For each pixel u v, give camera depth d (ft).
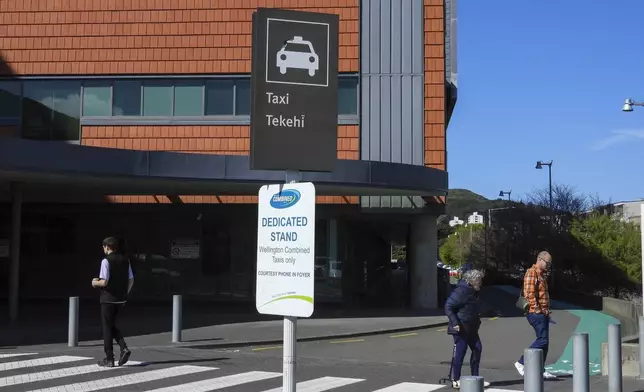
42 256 81.10
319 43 18.48
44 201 76.95
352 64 75.51
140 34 76.69
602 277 115.75
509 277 145.38
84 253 80.94
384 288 98.17
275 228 17.69
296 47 18.28
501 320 68.95
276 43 18.10
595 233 119.65
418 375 35.04
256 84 17.87
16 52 76.84
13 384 30.63
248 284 78.84
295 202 17.25
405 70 75.41
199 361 38.24
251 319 62.69
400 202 74.18
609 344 28.32
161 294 79.36
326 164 18.34
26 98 76.64
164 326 56.75
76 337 43.65
